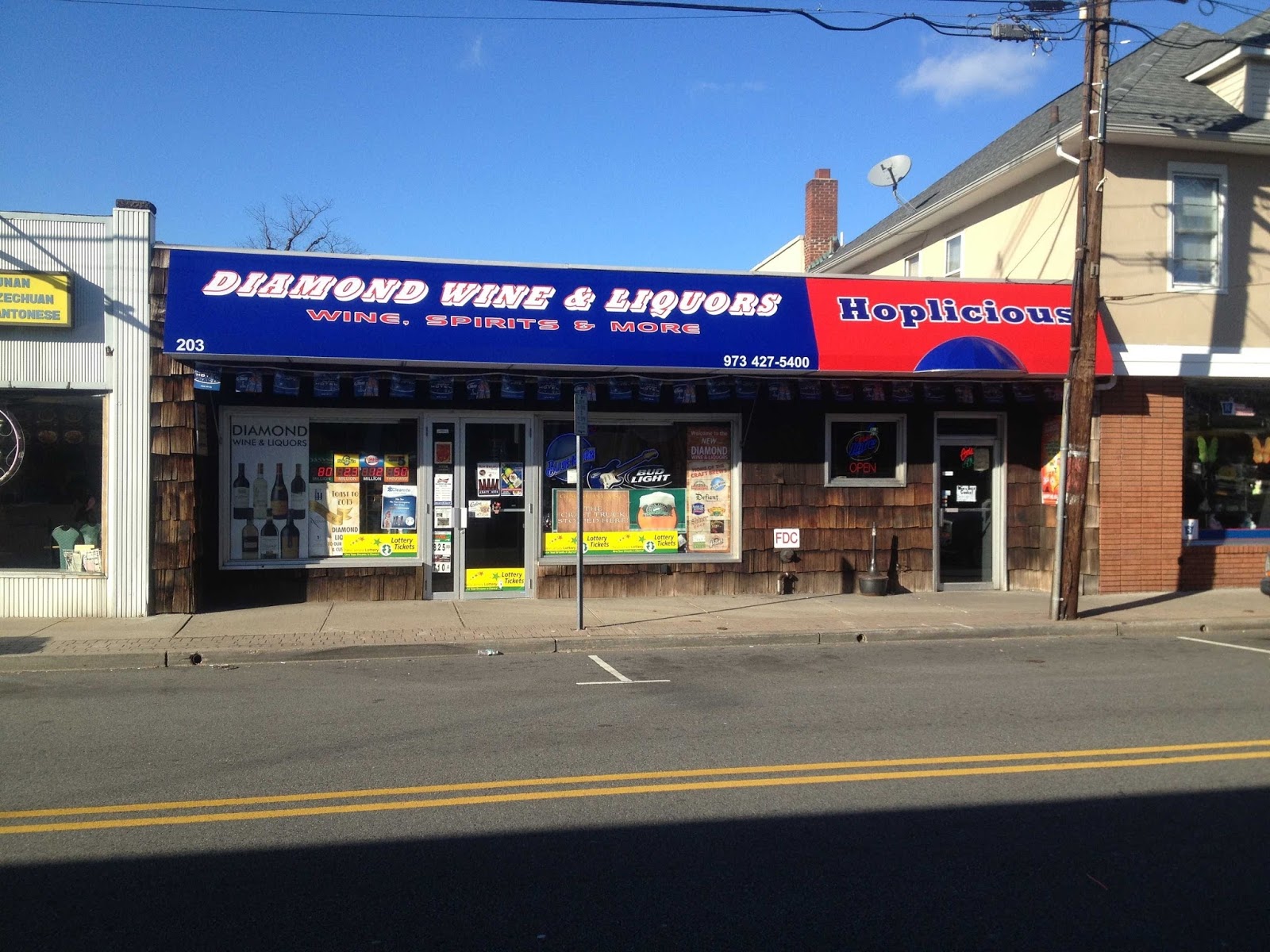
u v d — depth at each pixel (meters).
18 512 11.74
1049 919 4.26
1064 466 12.38
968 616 12.59
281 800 5.72
